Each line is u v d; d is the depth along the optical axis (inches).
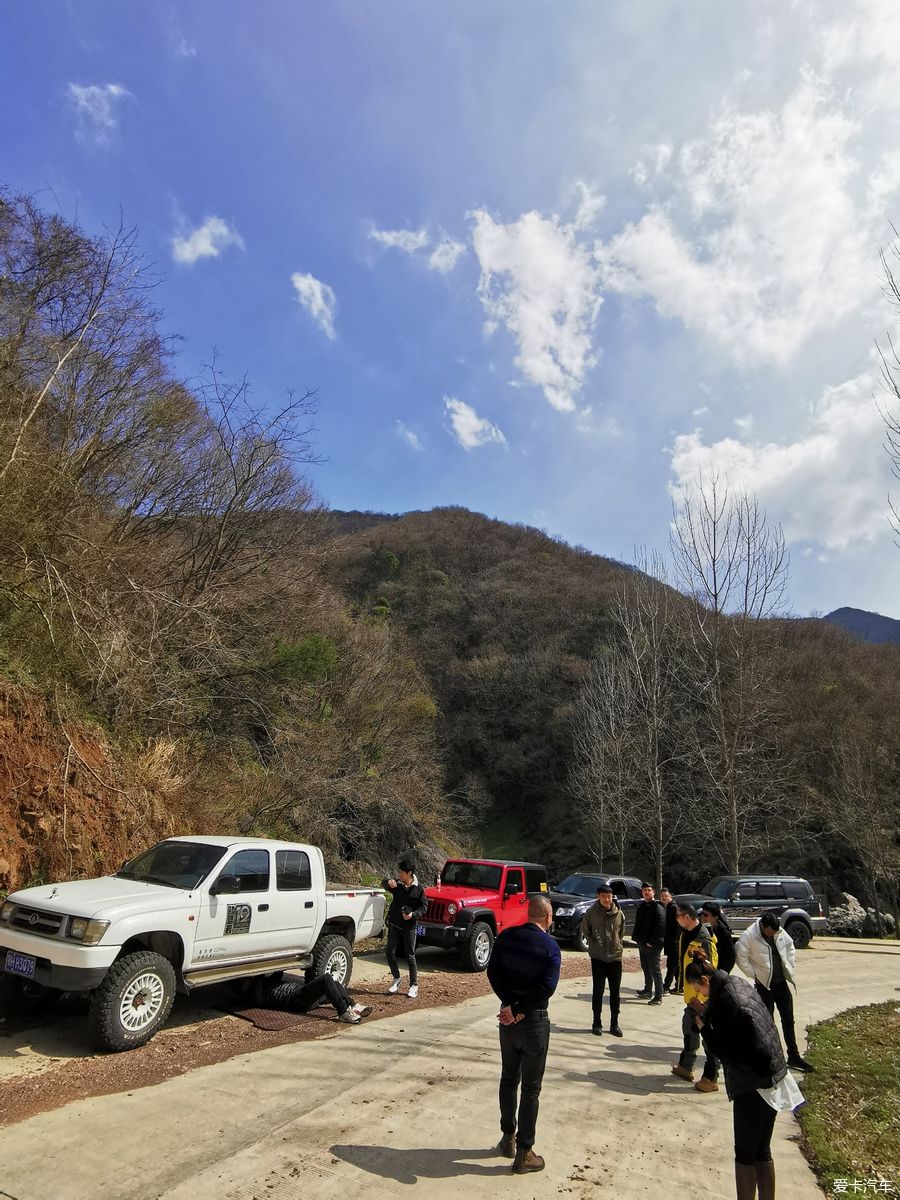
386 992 360.8
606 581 3157.0
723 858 1258.0
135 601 469.1
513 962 180.2
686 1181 172.7
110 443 526.6
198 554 642.8
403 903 361.4
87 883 273.1
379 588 3166.8
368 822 821.2
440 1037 283.1
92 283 530.0
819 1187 178.5
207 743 582.9
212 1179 156.1
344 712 918.4
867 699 1777.8
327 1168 164.7
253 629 687.7
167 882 279.6
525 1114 171.5
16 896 255.1
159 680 486.6
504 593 3105.3
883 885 1338.6
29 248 518.6
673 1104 230.5
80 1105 191.6
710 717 1102.4
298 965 318.0
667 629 1285.7
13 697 346.0
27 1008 266.8
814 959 658.2
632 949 671.1
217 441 671.1
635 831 1528.1
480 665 2600.9
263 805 613.9
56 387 490.0
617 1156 184.9
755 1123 152.6
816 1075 272.5
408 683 1188.5
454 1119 199.3
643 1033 326.6
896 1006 430.3
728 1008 157.5
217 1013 295.7
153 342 567.5
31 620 381.1
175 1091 206.2
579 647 2610.7
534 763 2265.0
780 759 1405.0
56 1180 152.1
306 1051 253.0
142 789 414.9
